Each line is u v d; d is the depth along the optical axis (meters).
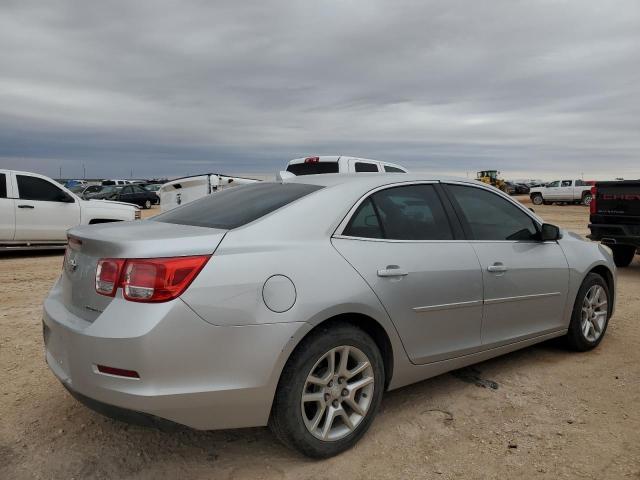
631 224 9.03
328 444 2.96
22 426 3.32
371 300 3.10
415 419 3.48
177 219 3.49
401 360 3.34
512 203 4.41
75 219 11.28
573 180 38.31
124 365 2.52
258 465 2.95
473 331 3.78
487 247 3.93
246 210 3.26
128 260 2.62
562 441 3.21
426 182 3.86
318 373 2.98
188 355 2.57
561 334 4.63
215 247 2.74
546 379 4.20
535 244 4.38
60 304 3.06
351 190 3.40
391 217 3.48
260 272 2.77
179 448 3.12
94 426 3.35
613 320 6.09
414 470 2.89
